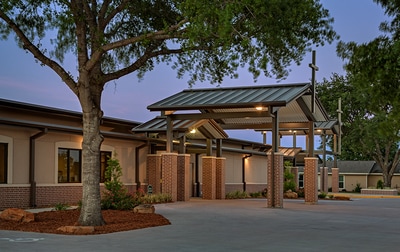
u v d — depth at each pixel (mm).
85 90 15453
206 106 25219
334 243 12750
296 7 13789
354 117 55125
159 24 18156
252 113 25156
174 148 31547
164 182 27344
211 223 17078
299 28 15195
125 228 15055
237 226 16328
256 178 43312
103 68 19281
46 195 22938
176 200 27844
